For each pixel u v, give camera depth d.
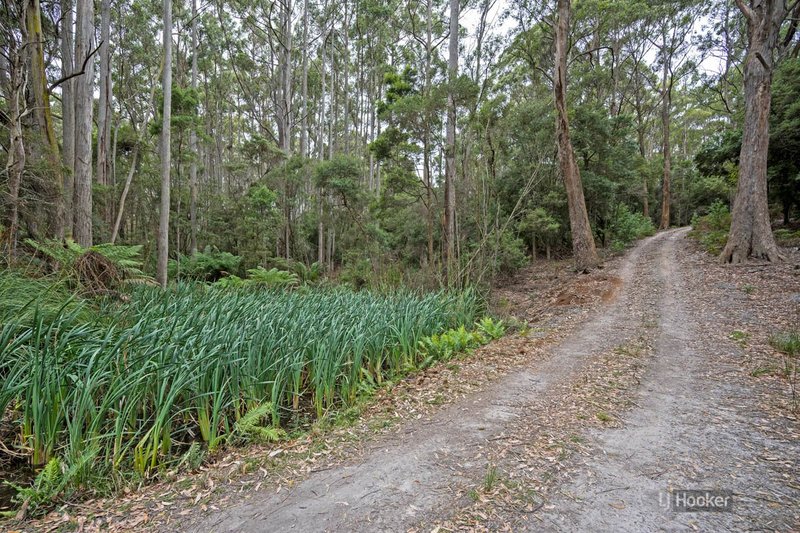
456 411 3.86
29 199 7.24
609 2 19.20
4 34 7.05
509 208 16.20
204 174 26.61
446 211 11.14
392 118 11.01
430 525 2.13
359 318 5.40
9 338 3.15
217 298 6.13
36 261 6.55
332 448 3.15
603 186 17.67
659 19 24.45
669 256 14.44
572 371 5.04
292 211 19.56
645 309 8.66
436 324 6.89
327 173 14.83
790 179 14.08
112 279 6.52
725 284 9.45
